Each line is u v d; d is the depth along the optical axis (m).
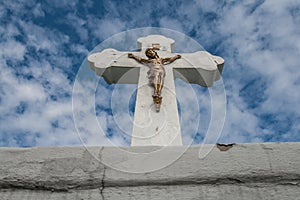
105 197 1.64
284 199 1.63
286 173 1.71
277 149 1.82
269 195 1.65
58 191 1.67
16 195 1.66
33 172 1.73
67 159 1.79
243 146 1.83
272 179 1.70
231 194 1.65
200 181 1.69
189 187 1.68
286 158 1.77
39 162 1.78
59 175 1.71
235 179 1.70
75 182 1.69
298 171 1.72
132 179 1.69
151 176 1.71
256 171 1.72
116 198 1.63
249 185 1.69
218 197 1.64
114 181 1.69
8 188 1.69
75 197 1.64
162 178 1.70
